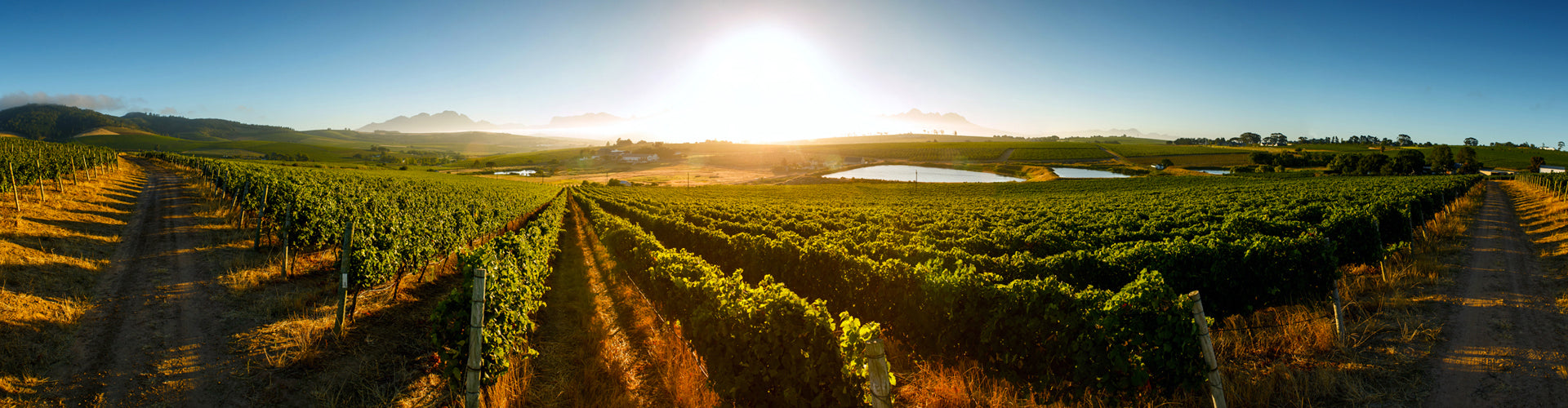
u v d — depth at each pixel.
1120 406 6.51
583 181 134.00
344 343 8.54
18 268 10.13
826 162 179.12
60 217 16.25
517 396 7.13
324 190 23.70
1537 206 31.22
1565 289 10.79
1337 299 8.16
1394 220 16.31
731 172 164.88
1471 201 35.97
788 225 24.77
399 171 107.06
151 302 9.68
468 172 161.62
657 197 66.69
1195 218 21.12
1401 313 9.40
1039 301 7.00
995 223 24.17
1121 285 10.52
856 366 5.90
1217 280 9.62
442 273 15.34
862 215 29.97
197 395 6.61
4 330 7.46
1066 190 78.94
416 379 7.62
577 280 16.19
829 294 11.43
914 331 8.81
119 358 7.36
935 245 16.03
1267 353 7.90
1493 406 6.25
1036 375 6.98
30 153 32.94
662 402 7.36
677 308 9.55
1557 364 7.13
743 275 15.02
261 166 59.91
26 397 6.15
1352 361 7.46
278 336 8.45
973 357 7.76
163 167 62.59
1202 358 6.27
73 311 8.75
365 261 9.70
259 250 14.89
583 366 8.52
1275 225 16.30
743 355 6.85
